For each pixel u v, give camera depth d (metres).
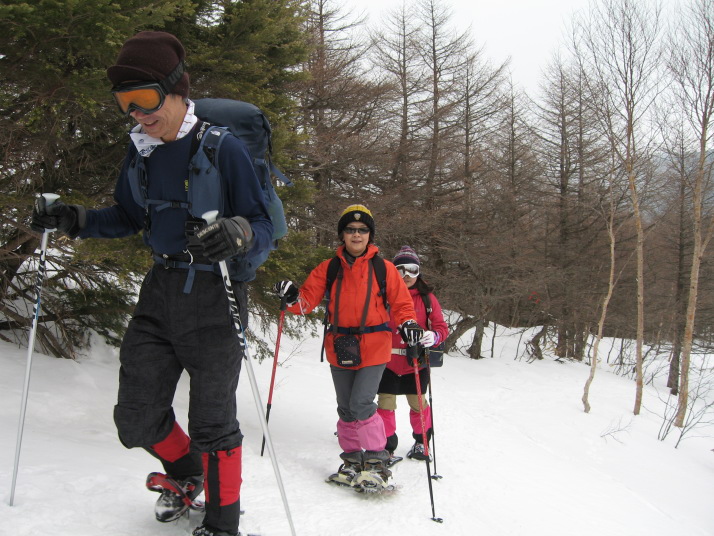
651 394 14.02
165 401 2.07
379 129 16.27
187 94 1.96
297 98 10.96
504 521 3.66
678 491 6.50
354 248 3.78
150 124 1.89
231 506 2.07
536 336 18.72
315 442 4.86
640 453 7.81
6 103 3.96
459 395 10.18
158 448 2.15
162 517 2.18
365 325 3.73
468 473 4.70
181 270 2.00
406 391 4.58
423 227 15.50
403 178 16.66
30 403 4.03
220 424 2.04
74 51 3.79
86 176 4.94
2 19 3.26
